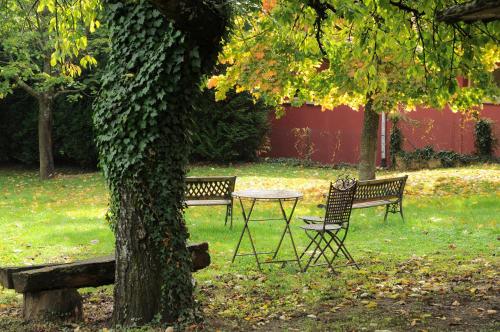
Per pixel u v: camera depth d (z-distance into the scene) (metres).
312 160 24.59
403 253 9.23
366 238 10.55
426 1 6.43
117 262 5.95
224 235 10.92
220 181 11.52
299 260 8.55
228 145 23.14
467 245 9.59
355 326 5.70
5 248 10.01
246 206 14.36
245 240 10.51
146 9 5.65
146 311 5.82
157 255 5.83
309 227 8.41
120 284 5.91
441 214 12.40
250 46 12.29
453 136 22.06
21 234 11.24
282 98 14.71
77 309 6.34
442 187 15.91
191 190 11.36
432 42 6.98
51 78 18.28
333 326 5.73
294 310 6.43
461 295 6.68
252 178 19.48
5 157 25.33
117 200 5.93
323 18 7.39
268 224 12.05
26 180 21.11
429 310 6.17
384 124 22.92
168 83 5.68
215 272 8.33
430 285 7.17
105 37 19.66
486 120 21.28
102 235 10.90
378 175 20.30
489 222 11.29
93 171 23.98
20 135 24.22
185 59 5.68
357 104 16.42
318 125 24.45
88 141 23.27
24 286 5.92
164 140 5.79
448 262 8.44
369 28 7.08
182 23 5.46
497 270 7.82
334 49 12.29
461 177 16.95
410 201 14.27
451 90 6.71
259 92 13.94
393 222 11.82
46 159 21.22
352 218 12.42
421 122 22.48
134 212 5.82
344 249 9.20
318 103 16.11
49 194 17.48
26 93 24.17
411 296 6.75
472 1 4.62
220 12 5.66
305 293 7.13
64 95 23.30
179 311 5.87
